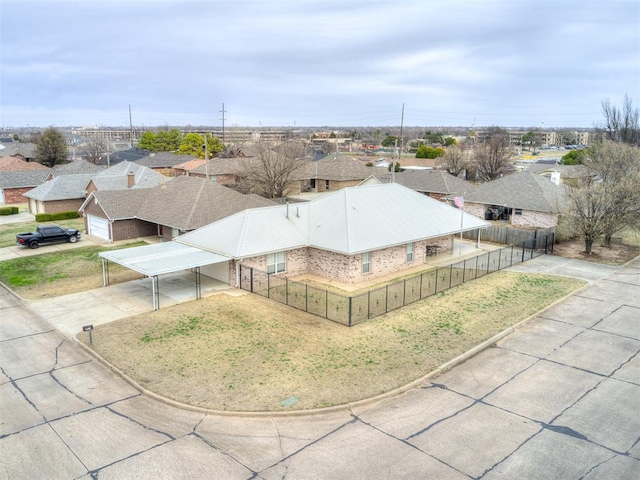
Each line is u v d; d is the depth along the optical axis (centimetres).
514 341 2092
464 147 10462
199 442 1373
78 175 5422
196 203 3712
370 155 13675
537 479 1225
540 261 3503
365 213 3139
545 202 4350
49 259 3419
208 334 2103
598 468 1269
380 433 1418
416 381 1711
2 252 3616
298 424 1465
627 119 8025
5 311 2419
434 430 1434
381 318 2306
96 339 2050
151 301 2534
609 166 4322
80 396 1622
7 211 5297
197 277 2598
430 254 3572
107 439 1383
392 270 3120
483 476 1232
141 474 1238
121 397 1617
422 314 2367
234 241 2794
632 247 3975
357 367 1814
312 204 3325
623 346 2041
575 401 1605
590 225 3631
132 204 4116
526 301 2581
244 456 1310
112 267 3222
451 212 3628
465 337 2102
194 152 11062
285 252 2953
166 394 1616
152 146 13075
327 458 1302
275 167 5716
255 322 2241
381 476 1229
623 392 1666
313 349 1962
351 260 2845
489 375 1786
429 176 5884
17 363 1862
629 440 1393
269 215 3055
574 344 2061
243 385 1675
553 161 10150
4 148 10944
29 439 1381
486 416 1511
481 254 3628
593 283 2942
